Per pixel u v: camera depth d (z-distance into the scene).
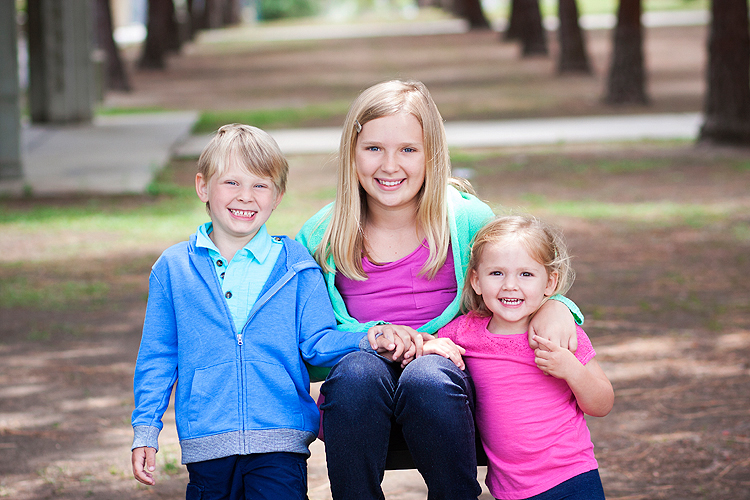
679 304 6.82
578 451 2.73
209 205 2.91
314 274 2.94
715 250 8.66
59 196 12.53
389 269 3.00
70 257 8.95
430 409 2.57
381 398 2.62
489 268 2.79
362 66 33.56
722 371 5.25
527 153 15.73
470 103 23.31
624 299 7.03
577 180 13.00
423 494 3.78
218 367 2.73
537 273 2.77
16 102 13.51
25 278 8.14
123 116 22.92
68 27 20.56
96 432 4.54
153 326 2.84
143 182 13.31
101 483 3.90
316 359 2.81
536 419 2.73
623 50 22.09
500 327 2.87
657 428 4.42
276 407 2.73
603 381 2.75
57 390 5.22
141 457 2.66
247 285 2.83
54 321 6.75
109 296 7.49
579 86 25.73
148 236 9.79
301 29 54.78
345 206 2.98
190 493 2.74
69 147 17.17
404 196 2.94
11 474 4.01
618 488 3.75
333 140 17.44
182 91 29.08
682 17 45.72
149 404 2.74
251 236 2.92
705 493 3.67
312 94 27.02
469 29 43.19
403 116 2.89
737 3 15.27
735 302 6.82
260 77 32.00
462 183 3.24
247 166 2.81
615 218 10.30
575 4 27.78
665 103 22.31
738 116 15.48
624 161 14.45
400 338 2.75
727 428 4.37
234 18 60.88
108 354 5.94
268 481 2.64
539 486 2.71
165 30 35.03
